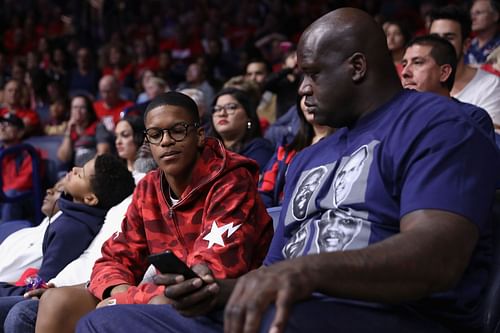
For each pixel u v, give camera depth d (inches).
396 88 83.2
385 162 77.6
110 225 136.1
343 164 82.5
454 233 68.4
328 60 82.0
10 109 309.9
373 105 82.3
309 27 84.1
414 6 448.1
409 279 65.4
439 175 72.4
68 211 140.0
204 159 109.0
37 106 342.6
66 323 106.4
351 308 73.7
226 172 106.8
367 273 64.3
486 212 72.7
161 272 71.8
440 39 149.6
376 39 82.4
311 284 62.7
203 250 101.0
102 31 540.7
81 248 136.9
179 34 472.4
